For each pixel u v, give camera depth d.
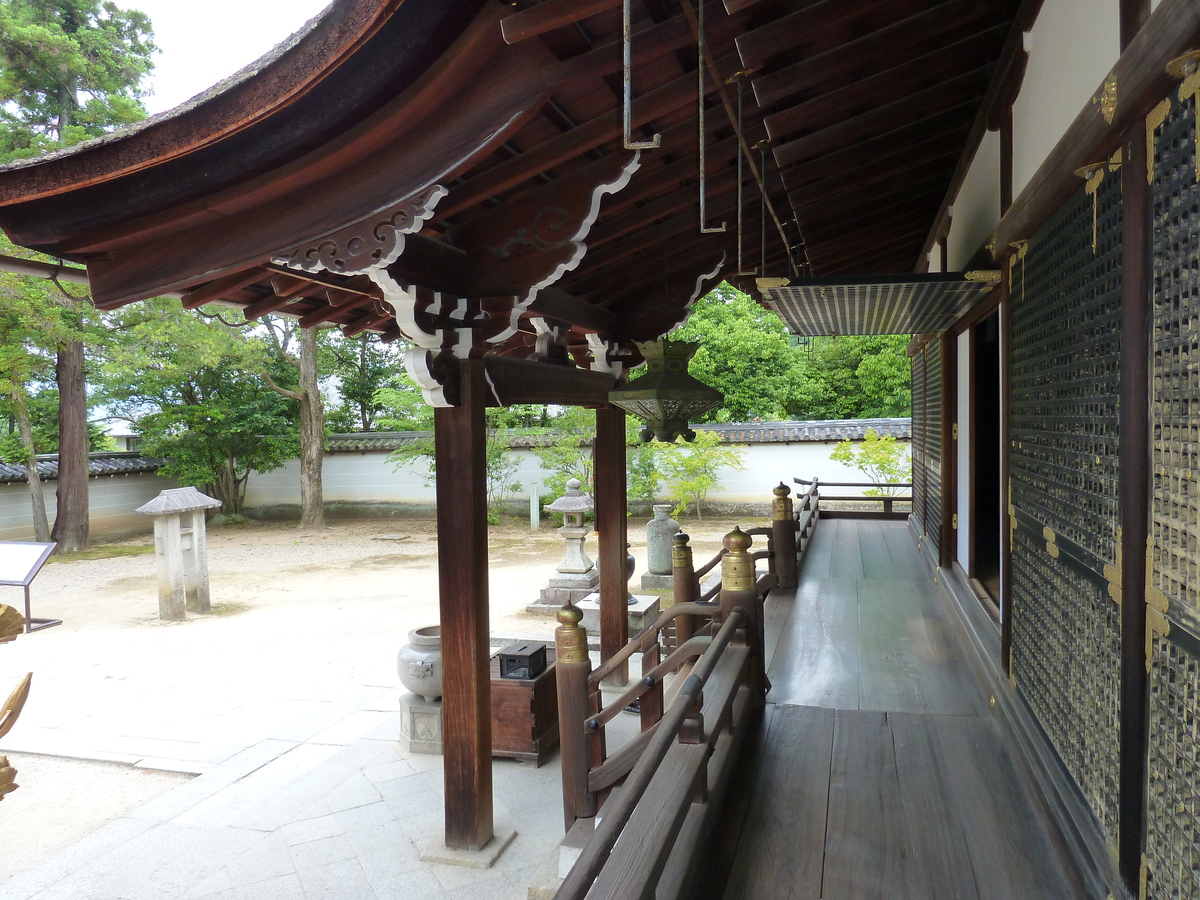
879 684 4.02
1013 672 3.22
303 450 19.89
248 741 6.09
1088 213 2.12
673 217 4.72
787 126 3.52
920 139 4.33
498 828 4.37
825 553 8.05
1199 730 1.44
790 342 22.64
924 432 8.17
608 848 1.65
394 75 2.50
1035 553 2.82
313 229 2.99
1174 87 1.53
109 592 12.66
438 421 4.00
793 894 2.27
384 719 6.36
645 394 3.97
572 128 3.08
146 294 3.29
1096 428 2.06
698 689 2.50
